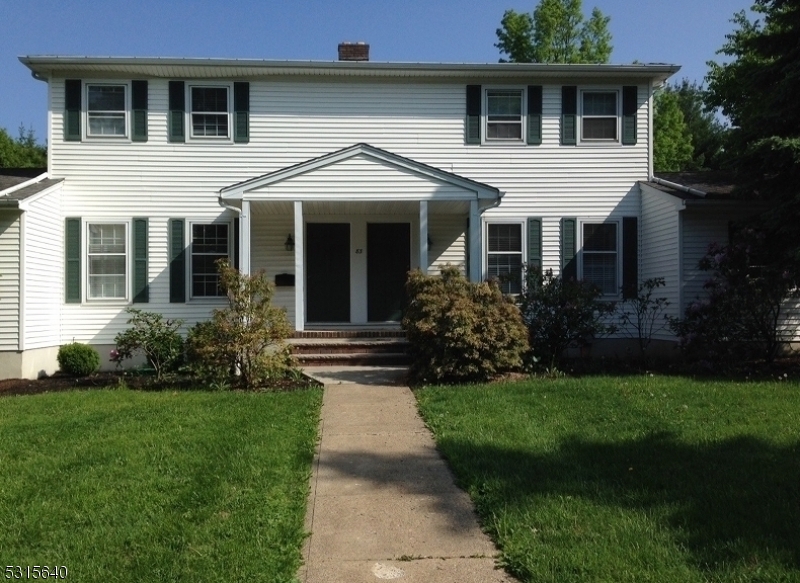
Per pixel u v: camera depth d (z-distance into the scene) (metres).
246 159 14.92
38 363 13.05
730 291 11.84
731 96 20.03
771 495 5.25
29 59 13.97
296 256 13.41
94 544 4.56
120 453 6.50
